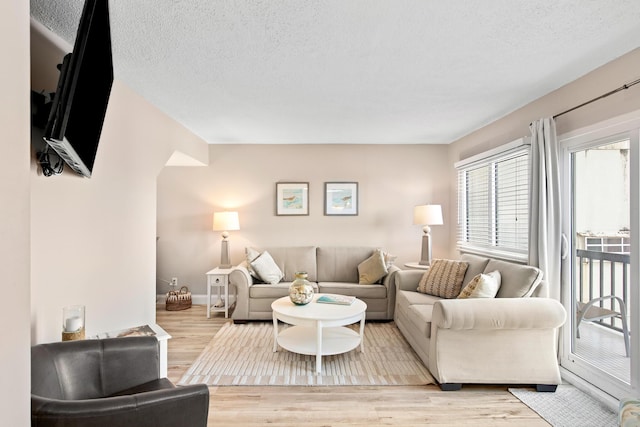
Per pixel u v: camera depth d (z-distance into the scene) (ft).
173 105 10.90
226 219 15.52
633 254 7.53
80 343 5.44
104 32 5.39
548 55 7.64
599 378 8.30
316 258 15.97
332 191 16.87
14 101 2.77
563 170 9.53
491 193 13.26
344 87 9.51
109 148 8.30
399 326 12.72
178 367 9.78
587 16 6.13
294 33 6.67
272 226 16.84
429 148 16.92
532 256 9.89
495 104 10.99
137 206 9.64
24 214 2.87
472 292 9.36
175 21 6.25
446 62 7.96
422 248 15.31
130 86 9.30
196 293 16.71
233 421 7.25
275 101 10.64
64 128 4.55
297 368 9.75
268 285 14.02
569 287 9.39
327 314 9.99
